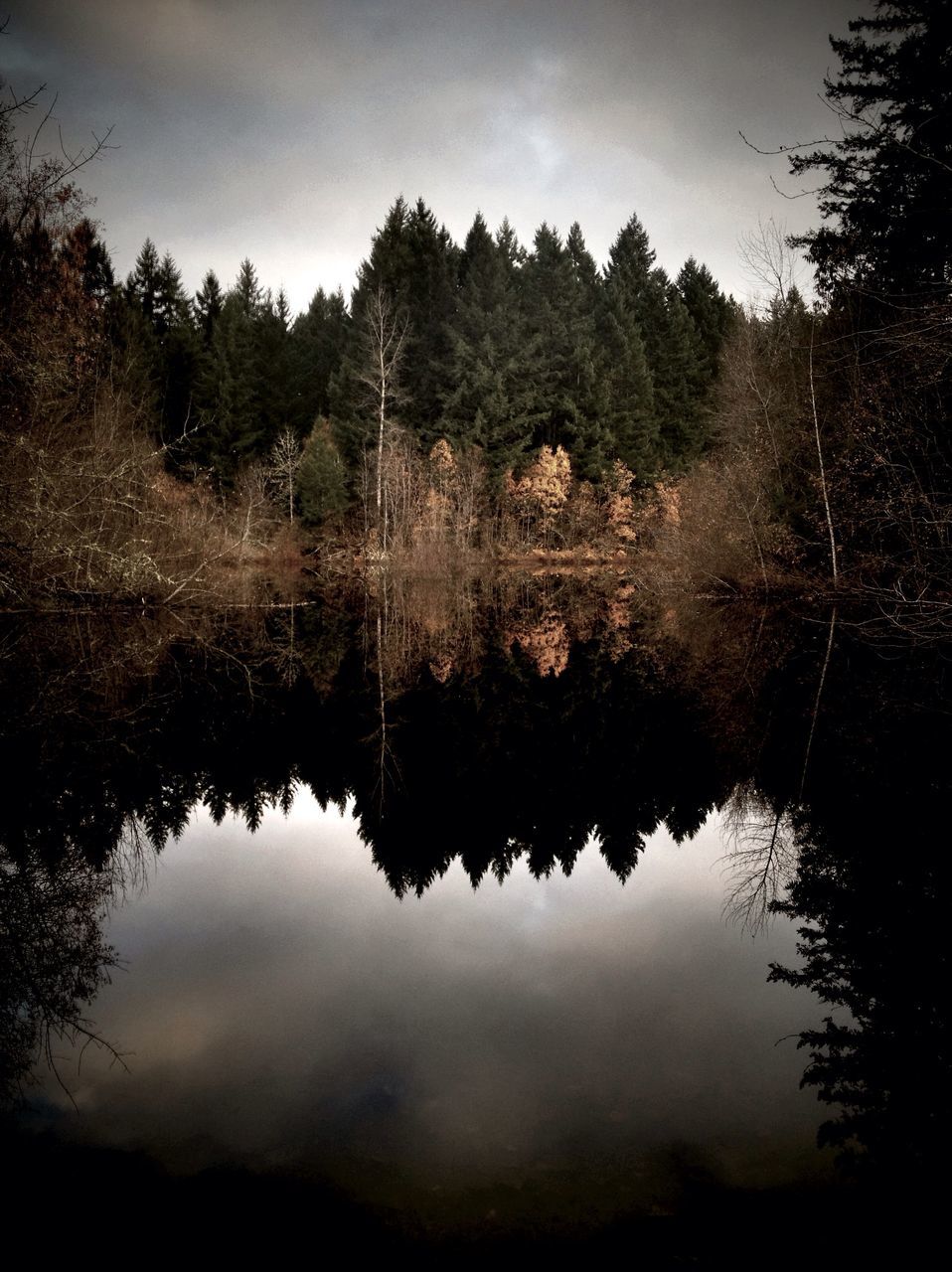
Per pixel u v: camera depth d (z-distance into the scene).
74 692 7.21
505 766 4.91
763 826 3.65
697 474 22.59
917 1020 2.02
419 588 24.16
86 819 3.83
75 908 2.81
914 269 11.67
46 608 12.02
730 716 6.18
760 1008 2.10
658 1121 1.62
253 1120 1.64
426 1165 1.49
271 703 7.05
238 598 18.94
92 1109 1.67
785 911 2.73
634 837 3.57
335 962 2.39
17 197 9.38
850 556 14.01
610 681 8.12
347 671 9.12
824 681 7.64
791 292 16.31
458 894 2.95
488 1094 1.71
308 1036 1.97
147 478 13.58
